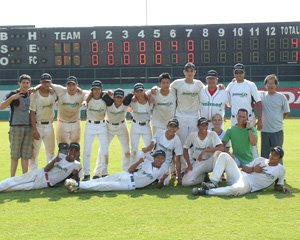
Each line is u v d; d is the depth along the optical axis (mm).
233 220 6645
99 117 10039
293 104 31938
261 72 31266
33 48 29453
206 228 6289
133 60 29078
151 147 9430
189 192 8586
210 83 9938
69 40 29234
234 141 9430
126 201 7875
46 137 9906
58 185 9227
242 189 8195
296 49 28859
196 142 9258
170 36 28859
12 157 9445
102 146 10125
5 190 8766
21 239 5918
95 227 6383
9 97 9242
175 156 9656
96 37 29109
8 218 6887
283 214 6934
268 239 5805
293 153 14391
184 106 10078
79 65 29344
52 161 9039
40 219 6812
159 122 10188
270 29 28766
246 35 28812
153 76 31094
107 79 31328
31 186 8898
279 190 8523
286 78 31422
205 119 9234
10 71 31422
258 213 7000
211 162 9125
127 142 10453
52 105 9828
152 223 6547
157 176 8891
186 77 9961
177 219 6734
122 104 10070
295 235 5945
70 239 5891
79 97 9969
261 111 9883
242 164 9445
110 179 8852
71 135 10188
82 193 8562
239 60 28922
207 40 28875
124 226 6418
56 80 31203
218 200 7879
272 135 9883
